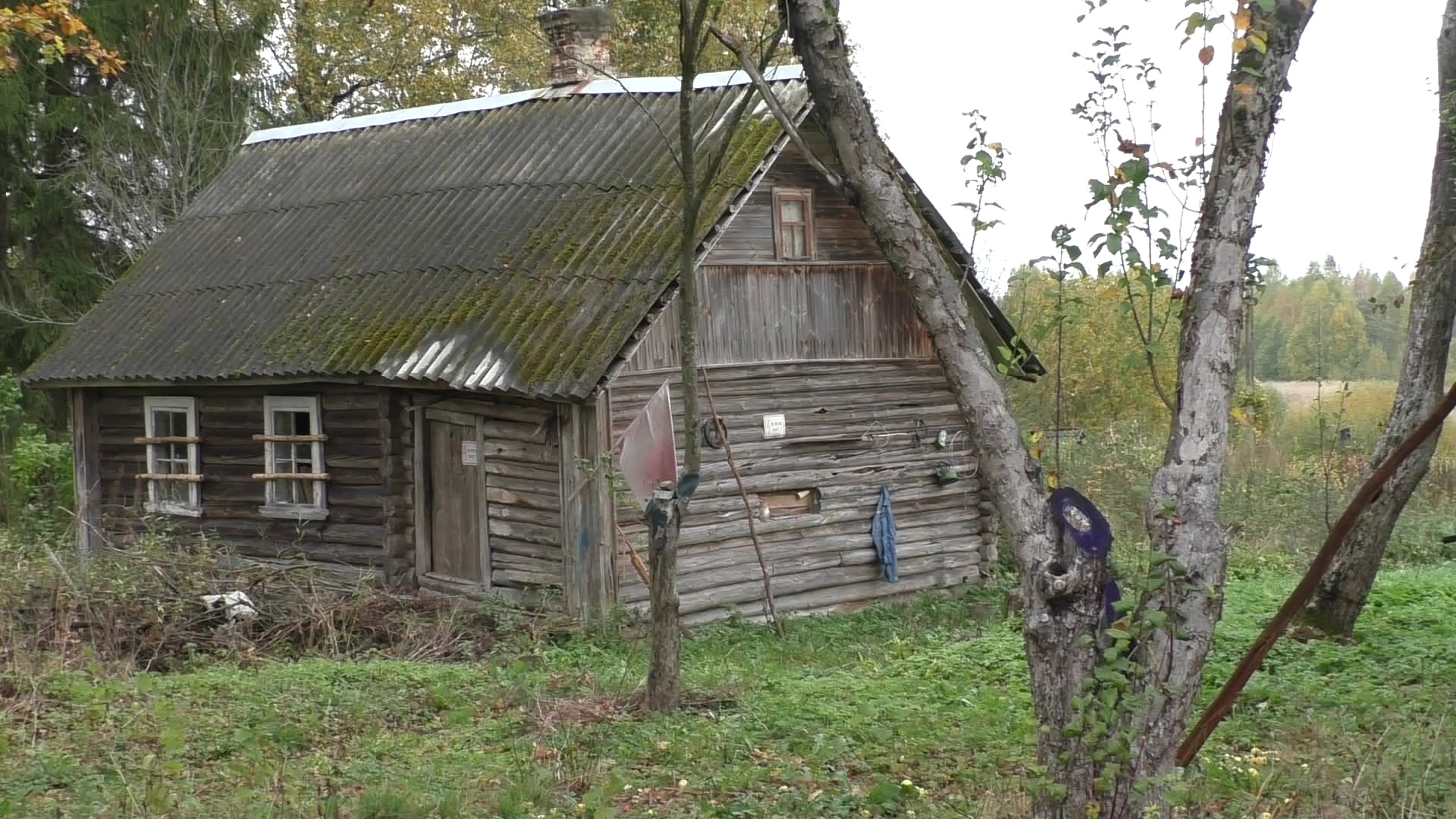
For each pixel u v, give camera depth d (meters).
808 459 14.95
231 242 18.20
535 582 13.73
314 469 15.61
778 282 14.64
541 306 13.60
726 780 7.40
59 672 9.36
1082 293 21.45
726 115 14.62
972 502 16.66
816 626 14.02
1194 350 5.30
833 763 7.78
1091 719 5.00
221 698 9.24
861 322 15.44
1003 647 11.16
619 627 12.76
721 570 14.20
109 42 24.03
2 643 9.90
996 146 5.88
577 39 17.17
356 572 15.27
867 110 5.55
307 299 15.99
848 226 15.28
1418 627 11.22
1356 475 19.27
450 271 14.91
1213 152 5.37
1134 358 5.40
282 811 6.74
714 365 14.03
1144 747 5.12
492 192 15.87
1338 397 23.03
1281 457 22.27
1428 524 19.03
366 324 14.87
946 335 5.41
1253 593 13.09
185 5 25.27
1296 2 5.23
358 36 30.09
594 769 7.63
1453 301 10.35
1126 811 5.11
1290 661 9.96
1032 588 5.23
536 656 11.46
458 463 14.55
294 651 11.68
